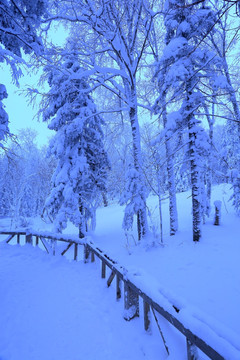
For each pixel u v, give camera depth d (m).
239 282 5.07
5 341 3.16
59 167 11.46
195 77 8.27
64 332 3.34
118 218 18.05
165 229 11.61
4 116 6.25
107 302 4.23
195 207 8.41
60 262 6.74
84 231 11.65
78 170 10.65
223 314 4.02
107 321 3.60
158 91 11.58
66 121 10.91
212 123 12.16
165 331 3.15
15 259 7.14
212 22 7.67
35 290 4.84
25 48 6.43
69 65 11.01
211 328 2.00
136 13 9.72
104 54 11.75
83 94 10.32
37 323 3.59
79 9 9.96
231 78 10.71
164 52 7.80
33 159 30.17
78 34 11.48
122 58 9.20
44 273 5.90
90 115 9.84
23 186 23.77
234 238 8.08
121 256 8.34
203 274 5.69
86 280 5.35
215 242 7.93
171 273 6.02
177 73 7.37
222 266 6.02
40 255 7.42
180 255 7.26
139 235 10.29
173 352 2.60
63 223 10.43
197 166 8.36
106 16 9.37
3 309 4.04
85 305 4.15
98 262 6.71
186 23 7.75
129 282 3.56
